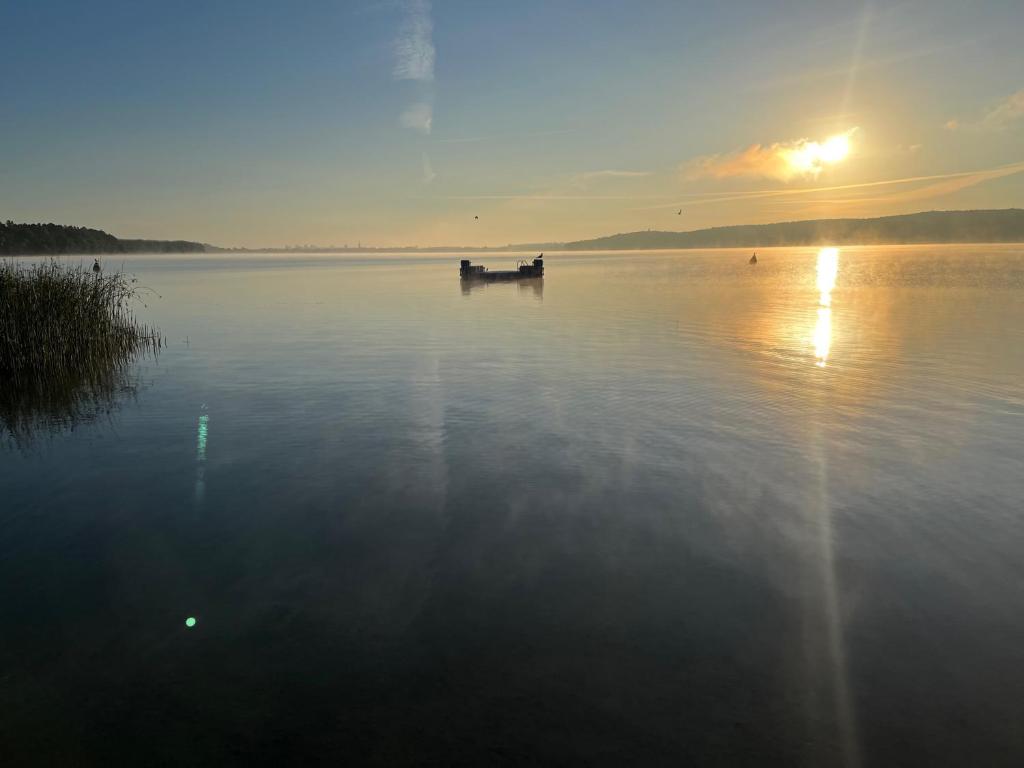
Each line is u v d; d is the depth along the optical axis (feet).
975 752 12.10
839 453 29.50
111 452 30.89
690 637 15.87
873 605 17.24
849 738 12.48
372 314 95.55
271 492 25.66
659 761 11.93
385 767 11.85
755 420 35.04
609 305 106.11
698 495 24.89
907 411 36.60
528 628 16.30
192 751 12.30
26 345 48.32
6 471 28.35
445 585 18.48
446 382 45.70
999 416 35.35
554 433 33.12
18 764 11.97
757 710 13.30
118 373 50.49
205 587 18.48
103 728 12.95
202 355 58.80
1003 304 98.99
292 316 93.71
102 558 20.30
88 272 63.10
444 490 25.64
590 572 19.13
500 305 108.78
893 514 22.94
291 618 16.88
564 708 13.43
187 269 321.32
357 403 39.96
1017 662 14.78
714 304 105.70
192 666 14.94
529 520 22.80
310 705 13.60
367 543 21.15
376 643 15.75
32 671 14.80
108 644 15.83
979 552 20.11
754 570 19.17
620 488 25.64
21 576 19.19
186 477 27.43
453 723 13.01
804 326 75.15
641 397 40.47
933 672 14.47
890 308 95.25
